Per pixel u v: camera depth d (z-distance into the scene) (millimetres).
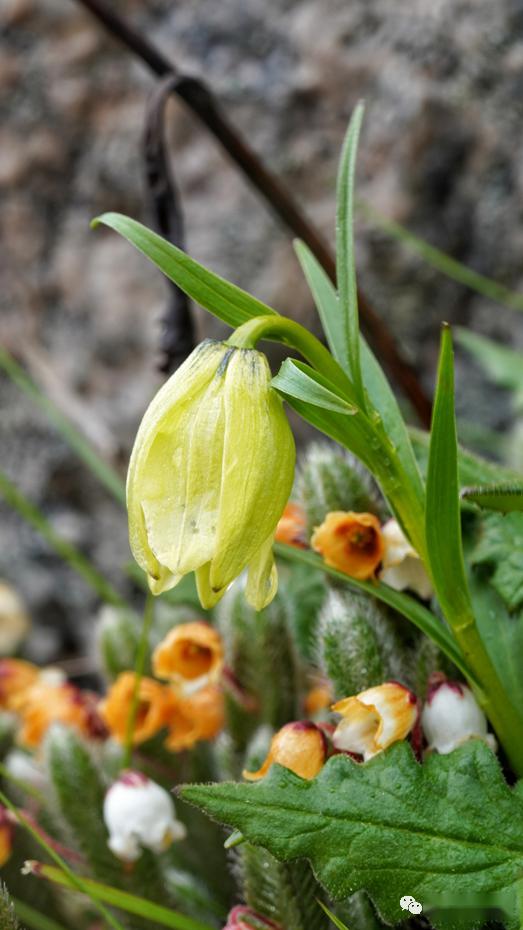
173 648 396
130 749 398
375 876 343
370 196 532
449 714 359
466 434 521
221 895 416
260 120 535
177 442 334
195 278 343
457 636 354
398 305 534
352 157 352
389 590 370
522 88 518
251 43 536
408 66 524
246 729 400
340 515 371
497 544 375
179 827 388
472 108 521
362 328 453
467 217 528
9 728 424
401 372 453
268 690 398
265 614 396
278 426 335
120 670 426
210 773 418
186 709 404
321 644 377
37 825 408
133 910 379
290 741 356
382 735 350
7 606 525
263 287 537
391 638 379
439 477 342
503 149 521
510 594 372
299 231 459
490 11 517
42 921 401
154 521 333
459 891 343
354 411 331
